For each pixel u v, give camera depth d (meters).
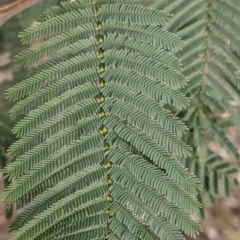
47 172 0.28
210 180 0.42
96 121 0.28
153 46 0.29
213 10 0.36
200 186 0.28
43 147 0.28
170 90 0.28
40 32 0.29
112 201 0.28
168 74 0.28
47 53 0.29
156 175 0.28
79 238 0.28
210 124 0.39
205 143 0.40
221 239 0.65
